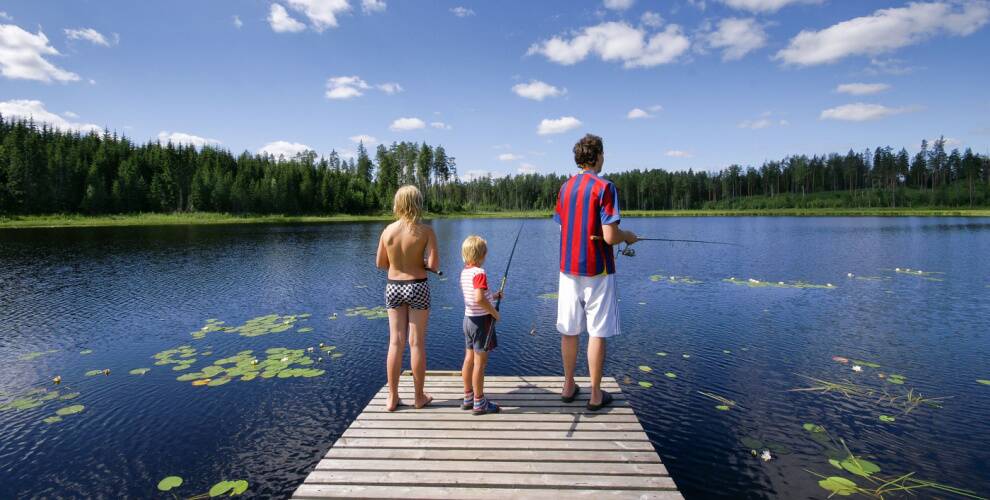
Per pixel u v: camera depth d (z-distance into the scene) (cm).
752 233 3575
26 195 5747
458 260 1967
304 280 1453
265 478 404
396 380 370
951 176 11275
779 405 539
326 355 723
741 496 373
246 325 905
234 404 548
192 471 414
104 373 650
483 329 355
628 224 5356
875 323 898
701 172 13688
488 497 262
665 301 1108
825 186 12600
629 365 672
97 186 6250
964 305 1046
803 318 941
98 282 1412
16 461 431
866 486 384
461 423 348
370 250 2386
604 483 274
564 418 355
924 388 584
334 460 299
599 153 352
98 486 393
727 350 738
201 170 7569
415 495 265
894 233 3372
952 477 395
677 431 480
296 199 7944
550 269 1698
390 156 10775
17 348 765
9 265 1795
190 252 2280
